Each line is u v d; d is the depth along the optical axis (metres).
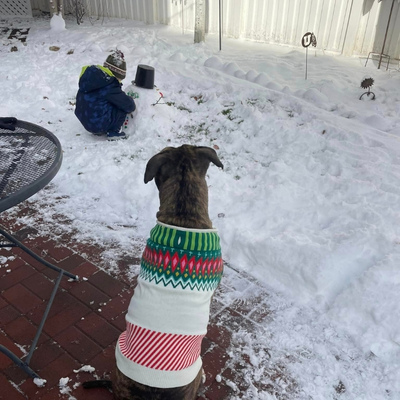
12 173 2.56
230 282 3.43
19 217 4.07
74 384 2.64
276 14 8.31
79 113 5.24
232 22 8.84
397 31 7.27
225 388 2.65
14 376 2.67
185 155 2.30
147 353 1.93
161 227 2.08
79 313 3.12
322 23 7.96
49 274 3.45
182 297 1.94
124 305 3.20
